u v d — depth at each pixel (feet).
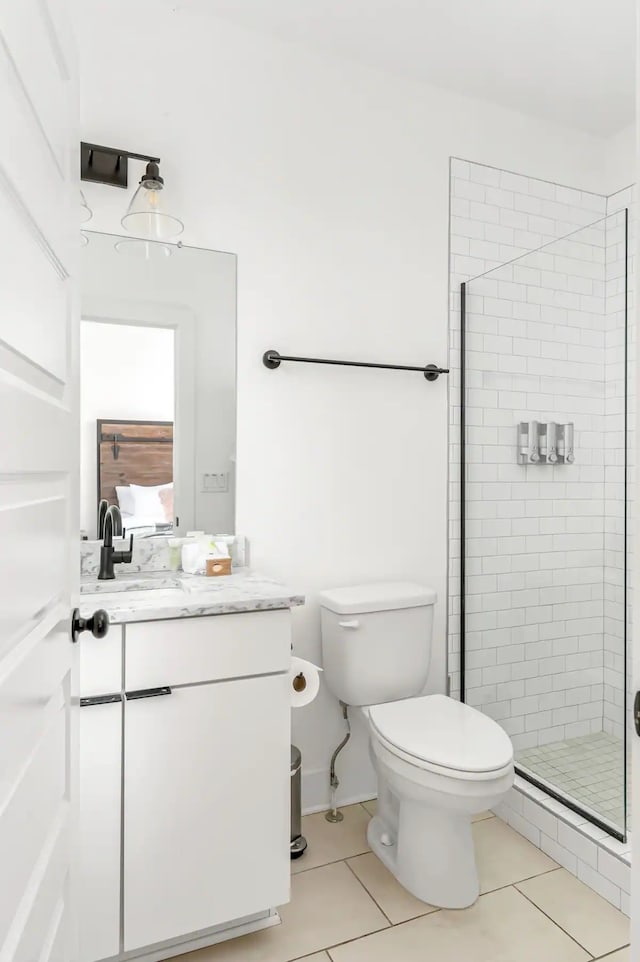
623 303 6.93
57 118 2.99
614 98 8.29
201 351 6.83
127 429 6.54
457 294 8.26
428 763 5.44
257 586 5.84
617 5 6.55
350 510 7.61
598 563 7.26
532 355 7.73
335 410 7.52
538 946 5.28
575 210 9.09
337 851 6.62
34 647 2.60
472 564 8.21
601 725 7.29
